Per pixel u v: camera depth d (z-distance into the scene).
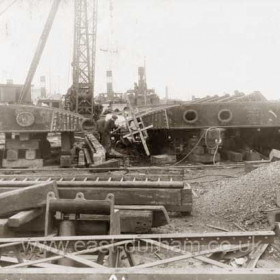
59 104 27.42
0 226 5.75
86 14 22.50
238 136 16.22
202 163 14.72
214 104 14.98
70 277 3.57
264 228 7.28
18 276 3.57
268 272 3.52
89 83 23.06
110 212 5.68
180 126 14.91
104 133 15.80
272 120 15.20
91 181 7.68
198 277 3.52
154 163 14.77
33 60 15.57
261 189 8.21
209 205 8.57
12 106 13.41
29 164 13.80
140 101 33.66
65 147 14.13
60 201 5.78
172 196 7.58
